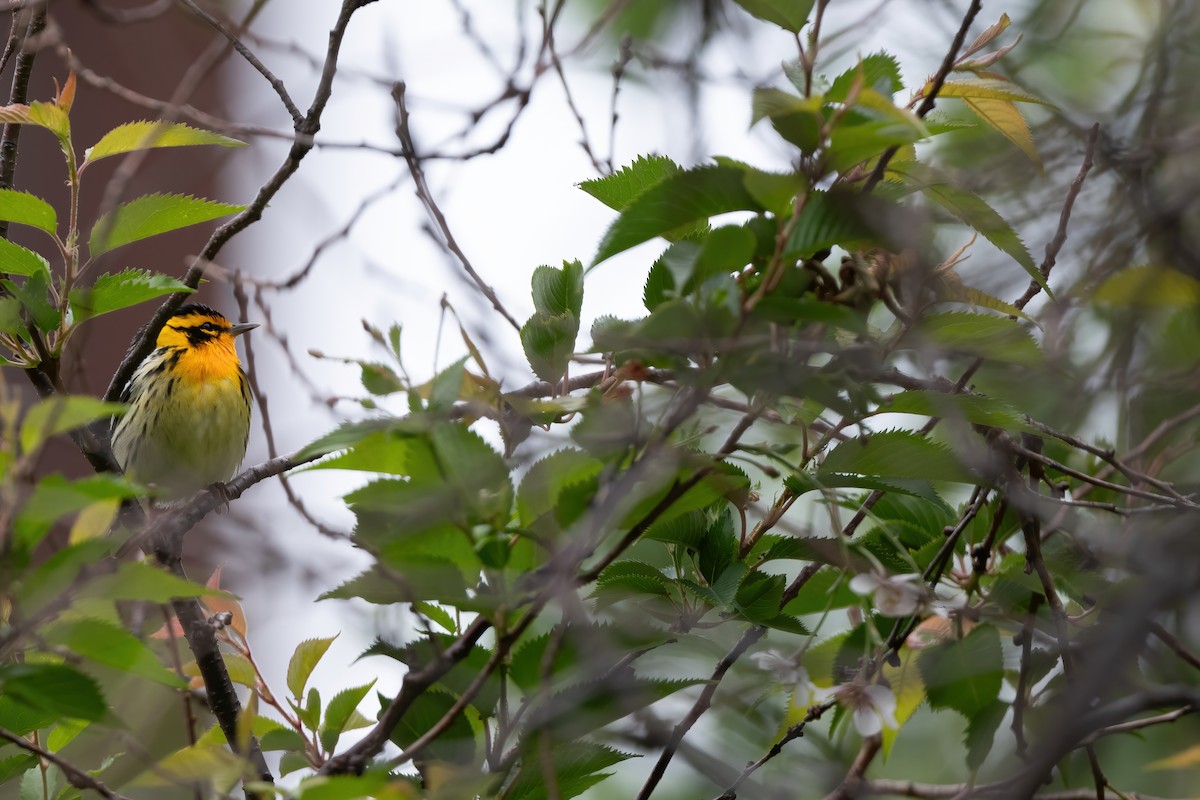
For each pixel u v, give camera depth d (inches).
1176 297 287.0
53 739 251.9
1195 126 324.5
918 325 217.5
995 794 237.8
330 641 241.8
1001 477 244.5
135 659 190.4
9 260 282.5
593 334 203.2
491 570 191.9
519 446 227.1
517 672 213.3
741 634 281.0
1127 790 356.5
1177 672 277.7
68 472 458.6
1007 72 412.8
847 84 205.8
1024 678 247.0
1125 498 308.7
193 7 309.0
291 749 235.5
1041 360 220.4
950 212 235.8
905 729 417.7
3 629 189.5
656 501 198.1
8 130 325.4
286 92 312.3
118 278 282.5
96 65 539.8
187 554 322.7
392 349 198.8
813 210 189.5
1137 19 482.9
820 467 235.3
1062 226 273.3
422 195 314.0
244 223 323.6
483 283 301.7
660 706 272.5
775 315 185.0
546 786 215.8
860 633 252.5
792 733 250.1
